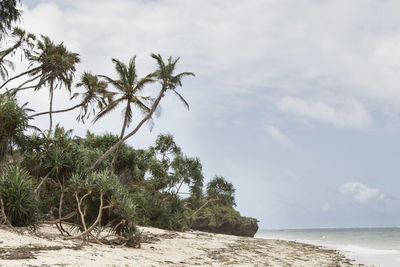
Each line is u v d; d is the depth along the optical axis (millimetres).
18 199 12438
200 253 15430
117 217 13617
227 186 42188
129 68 26250
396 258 21484
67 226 16625
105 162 24203
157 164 33656
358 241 51156
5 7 24031
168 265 10273
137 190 33281
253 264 13289
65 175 15156
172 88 26094
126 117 26672
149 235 21094
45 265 7258
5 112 14039
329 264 16094
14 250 8383
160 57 25703
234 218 47062
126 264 9094
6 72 30469
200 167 37281
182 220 32875
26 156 15258
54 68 31047
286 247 26766
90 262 8438
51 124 31656
